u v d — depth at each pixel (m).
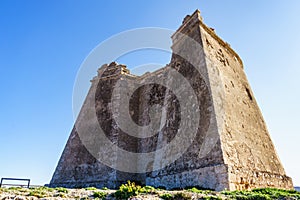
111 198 8.48
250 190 10.50
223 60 17.23
